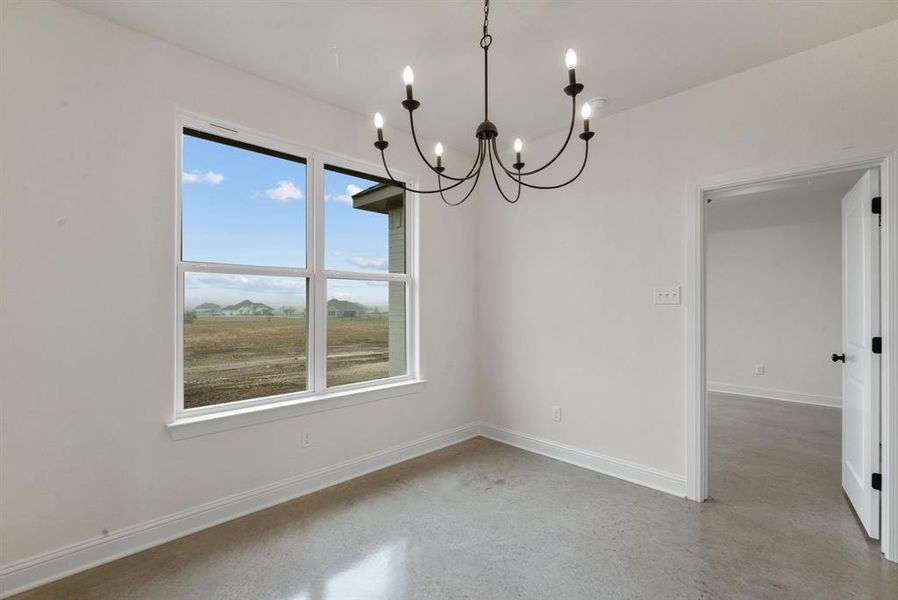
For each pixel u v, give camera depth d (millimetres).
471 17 1951
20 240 1771
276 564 1948
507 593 1763
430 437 3467
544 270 3395
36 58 1804
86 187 1926
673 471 2680
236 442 2381
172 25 2023
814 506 2494
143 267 2082
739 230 5535
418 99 2768
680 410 2652
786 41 2137
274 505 2518
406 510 2463
